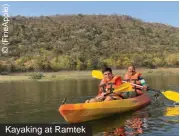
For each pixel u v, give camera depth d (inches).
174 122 362.9
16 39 2780.5
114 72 2048.5
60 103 523.8
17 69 1991.9
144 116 401.7
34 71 2034.9
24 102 546.0
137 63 2308.1
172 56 2422.5
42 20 3649.1
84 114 374.3
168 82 927.7
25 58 2245.3
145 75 1590.8
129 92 470.9
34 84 1063.0
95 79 1350.9
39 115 417.4
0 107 493.4
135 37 3464.6
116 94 433.4
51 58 2385.6
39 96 634.2
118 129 336.2
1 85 1043.9
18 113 435.5
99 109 387.5
